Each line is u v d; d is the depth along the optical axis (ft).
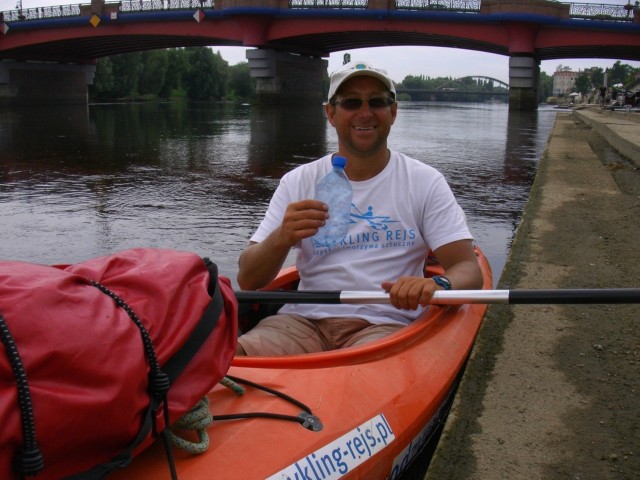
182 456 5.64
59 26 162.91
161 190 33.01
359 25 143.84
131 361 4.80
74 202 29.45
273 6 151.64
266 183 35.58
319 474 6.12
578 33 136.36
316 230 8.06
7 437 4.14
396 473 7.50
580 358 9.98
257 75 164.96
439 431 9.04
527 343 10.52
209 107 178.91
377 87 8.52
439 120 115.14
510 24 136.15
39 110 147.13
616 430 8.04
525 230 18.54
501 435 7.97
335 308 8.93
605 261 15.31
